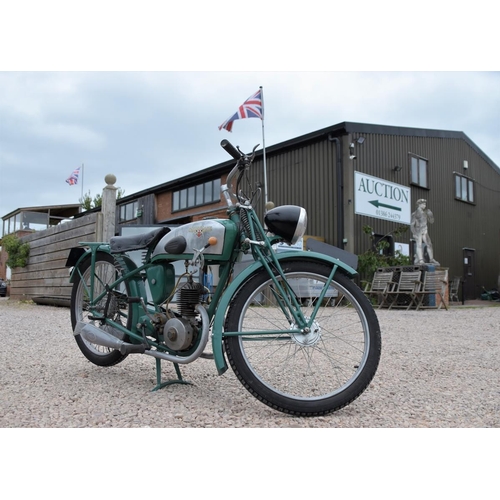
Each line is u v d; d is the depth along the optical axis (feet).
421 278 34.96
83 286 12.14
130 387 10.02
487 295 56.29
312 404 8.05
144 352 9.77
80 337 12.01
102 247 11.52
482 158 62.03
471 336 18.95
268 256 8.81
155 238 9.96
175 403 8.86
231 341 8.20
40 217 63.98
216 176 57.21
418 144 50.37
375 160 44.62
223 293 8.99
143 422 7.84
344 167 42.16
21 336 17.58
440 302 35.81
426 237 40.29
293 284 8.95
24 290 40.01
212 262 9.39
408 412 8.61
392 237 45.32
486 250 61.72
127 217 73.87
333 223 42.68
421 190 50.49
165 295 9.95
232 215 9.37
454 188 55.62
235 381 10.71
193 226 9.43
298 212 8.78
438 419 8.25
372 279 38.83
